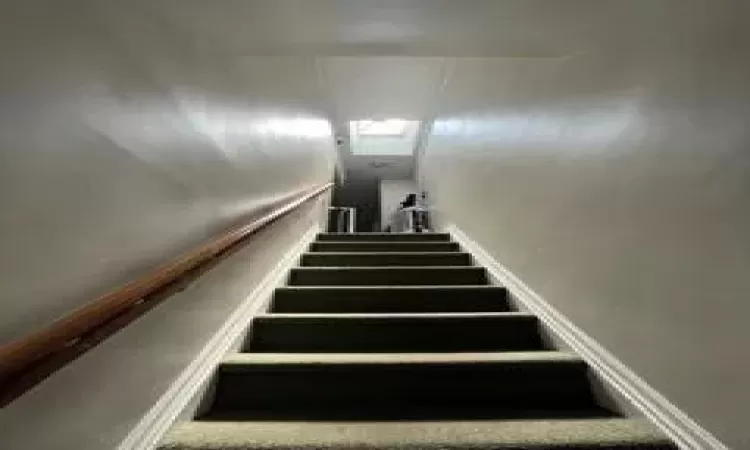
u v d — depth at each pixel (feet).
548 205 5.91
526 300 6.45
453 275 8.11
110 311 2.37
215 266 4.47
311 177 12.30
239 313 5.58
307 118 11.56
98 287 2.74
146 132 3.37
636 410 3.91
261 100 6.81
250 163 6.20
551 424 3.93
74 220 2.52
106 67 2.84
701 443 3.21
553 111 5.80
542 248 6.07
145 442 3.28
